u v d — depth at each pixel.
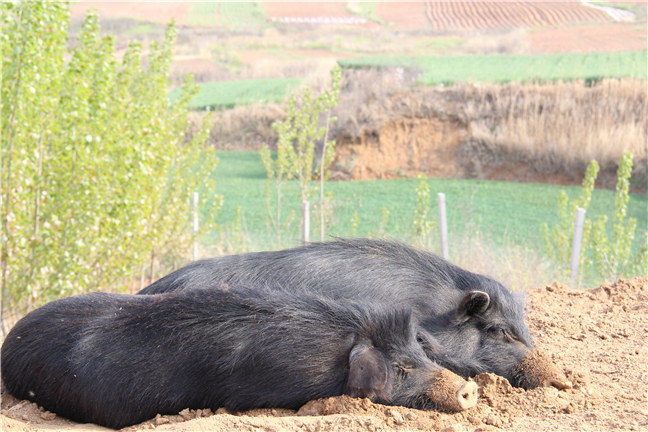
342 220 20.36
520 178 28.95
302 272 6.04
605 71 42.41
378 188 27.17
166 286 6.08
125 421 4.95
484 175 29.59
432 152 30.97
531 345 5.94
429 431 4.46
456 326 5.84
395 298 5.96
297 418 4.57
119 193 9.63
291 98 17.52
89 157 9.02
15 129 8.09
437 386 4.80
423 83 39.06
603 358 6.12
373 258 6.20
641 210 23.39
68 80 8.70
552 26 77.31
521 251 15.38
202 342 4.92
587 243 14.02
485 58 52.34
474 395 4.79
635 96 31.25
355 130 30.91
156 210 12.12
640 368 5.83
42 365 5.25
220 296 5.10
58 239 8.95
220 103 44.19
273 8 99.56
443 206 14.42
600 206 23.84
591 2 90.06
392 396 4.82
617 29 71.12
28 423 5.01
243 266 6.13
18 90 7.95
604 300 8.03
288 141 17.50
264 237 18.06
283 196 24.52
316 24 89.44
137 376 4.92
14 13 8.00
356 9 98.00
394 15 94.00
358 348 4.88
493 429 4.42
